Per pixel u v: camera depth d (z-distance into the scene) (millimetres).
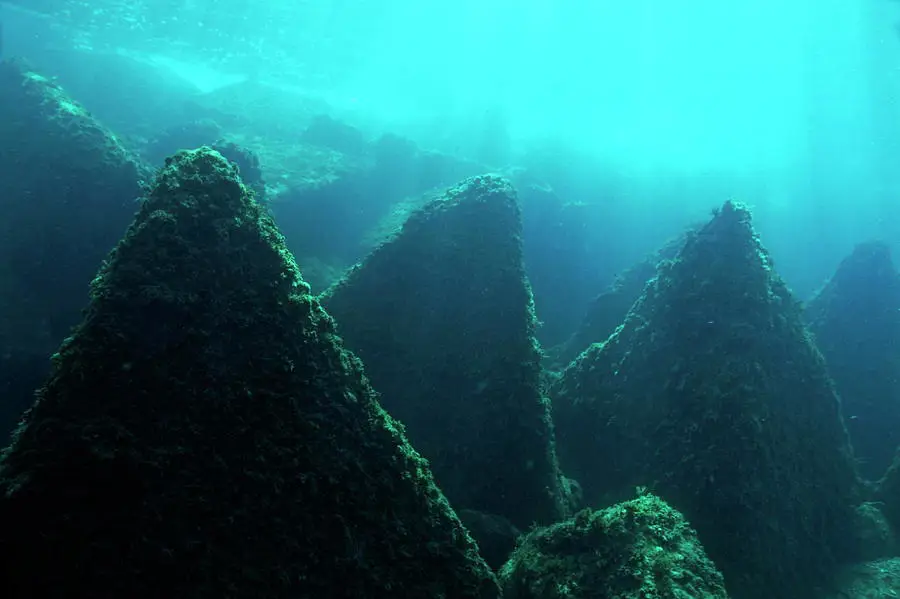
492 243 11266
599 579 7000
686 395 10555
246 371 6250
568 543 7691
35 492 5047
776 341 10781
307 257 19391
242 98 38688
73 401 5492
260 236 6934
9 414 11422
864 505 11414
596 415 11711
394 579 6215
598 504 10812
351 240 21453
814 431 10852
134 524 5195
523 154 35781
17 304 12141
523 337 10711
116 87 32094
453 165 25203
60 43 37281
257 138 27094
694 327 10922
